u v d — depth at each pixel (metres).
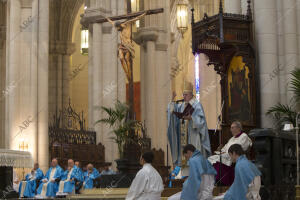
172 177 18.00
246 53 13.20
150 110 28.70
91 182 18.72
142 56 29.75
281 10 13.40
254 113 13.08
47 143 22.27
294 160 10.33
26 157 18.77
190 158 8.43
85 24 26.44
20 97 22.22
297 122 11.37
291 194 9.91
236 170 7.77
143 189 8.50
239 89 13.44
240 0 14.34
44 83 22.64
